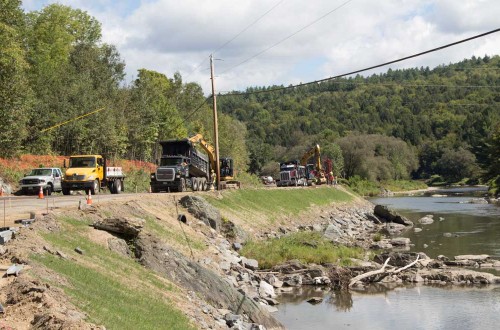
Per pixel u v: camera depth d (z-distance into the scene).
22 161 57.12
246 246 33.34
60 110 65.88
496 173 116.69
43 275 13.88
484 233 49.16
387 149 158.12
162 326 14.49
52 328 10.79
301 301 26.09
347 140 148.12
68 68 73.38
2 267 13.84
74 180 43.38
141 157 88.44
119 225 20.64
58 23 77.88
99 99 73.81
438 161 181.38
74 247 17.88
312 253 33.50
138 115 82.00
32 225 18.33
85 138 69.06
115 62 90.69
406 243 43.16
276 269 30.44
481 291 27.94
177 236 27.39
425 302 25.86
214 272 23.47
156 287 17.89
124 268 18.14
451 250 39.78
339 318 23.17
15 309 11.70
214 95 51.31
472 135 188.38
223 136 114.50
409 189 146.75
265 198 53.28
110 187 47.12
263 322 20.53
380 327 22.02
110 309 13.76
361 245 42.47
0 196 40.50
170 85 124.00
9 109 48.56
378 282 29.97
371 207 86.62
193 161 47.81
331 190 81.69
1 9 44.25
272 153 165.12
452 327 22.03
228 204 44.16
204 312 18.08
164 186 44.91
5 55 45.38
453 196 112.69
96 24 91.12
